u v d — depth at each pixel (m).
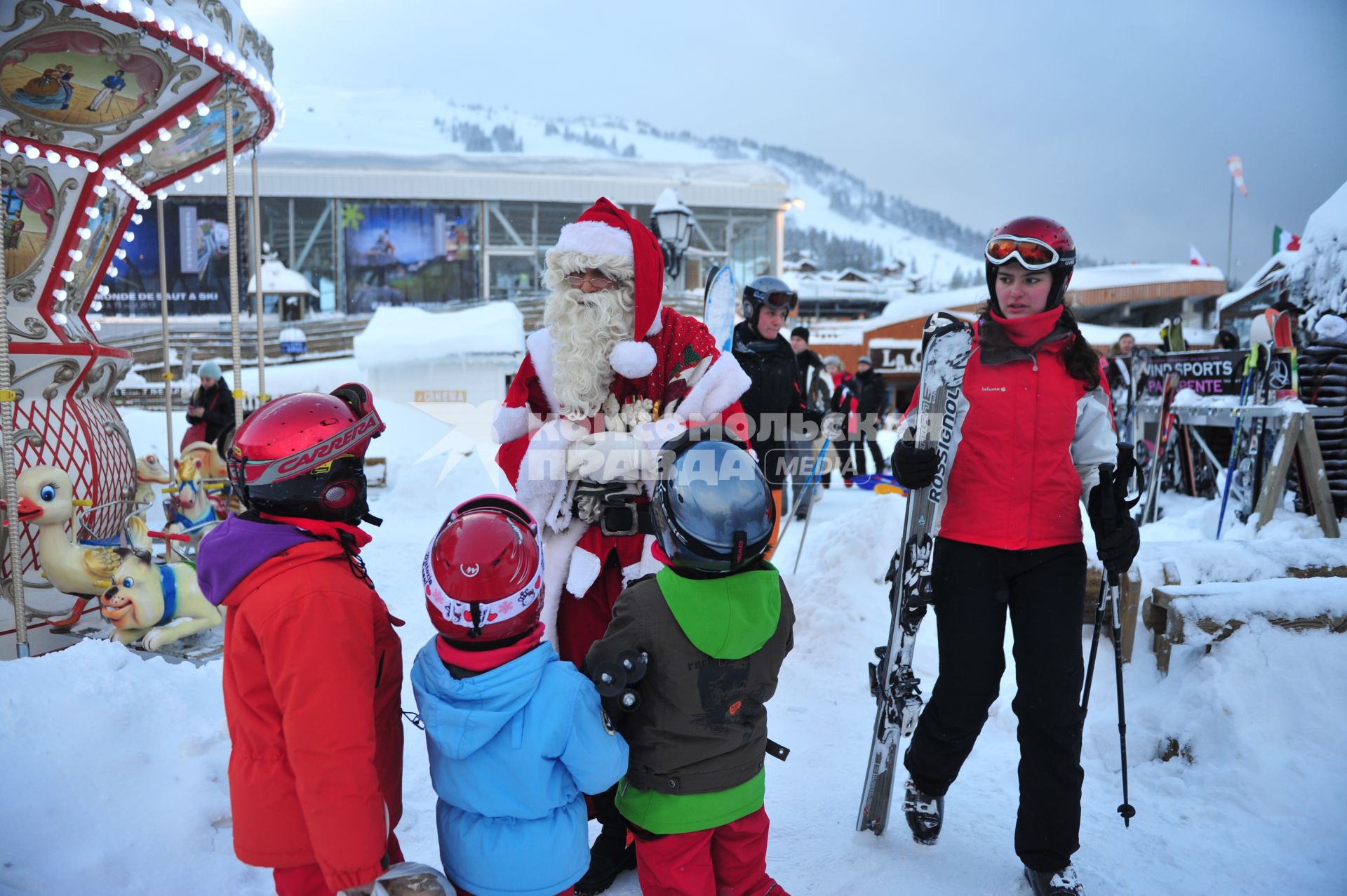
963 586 2.40
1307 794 2.63
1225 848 2.48
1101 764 2.99
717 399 2.55
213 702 3.27
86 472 4.67
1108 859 2.45
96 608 4.73
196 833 2.55
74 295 4.99
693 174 26.38
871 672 2.67
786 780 3.00
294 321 23.31
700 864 1.95
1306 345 5.77
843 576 4.57
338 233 25.38
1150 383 9.30
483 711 1.70
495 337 8.70
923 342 2.45
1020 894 2.31
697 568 1.89
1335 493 5.30
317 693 1.63
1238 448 5.56
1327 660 3.01
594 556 2.46
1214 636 3.15
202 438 7.48
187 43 4.09
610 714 1.86
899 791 2.92
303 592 1.67
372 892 1.61
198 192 23.69
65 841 2.43
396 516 8.78
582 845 1.85
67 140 4.42
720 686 1.90
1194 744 2.93
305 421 1.79
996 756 3.16
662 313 2.64
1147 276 30.89
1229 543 3.90
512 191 25.75
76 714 2.88
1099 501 2.35
